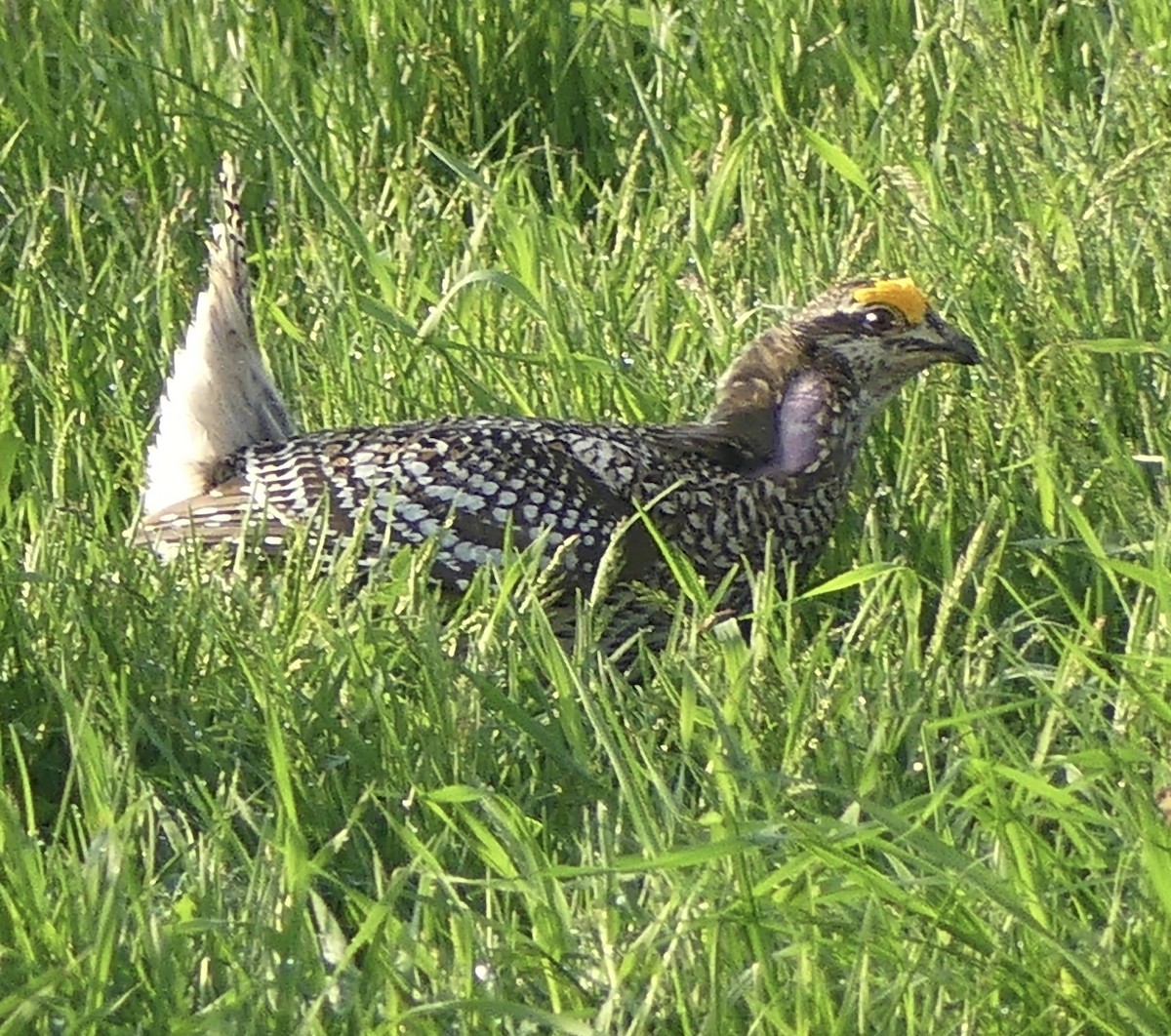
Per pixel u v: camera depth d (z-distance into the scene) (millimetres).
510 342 19781
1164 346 17312
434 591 16188
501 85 23594
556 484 17172
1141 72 21297
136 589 15203
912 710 14094
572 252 20453
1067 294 18688
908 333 18047
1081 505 17391
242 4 23672
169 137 22625
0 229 21641
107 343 19172
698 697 14336
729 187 21438
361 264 20938
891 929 12203
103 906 11797
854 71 22453
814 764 13852
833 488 18094
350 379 18938
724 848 11953
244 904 12484
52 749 14961
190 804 14234
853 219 20281
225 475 17516
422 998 11883
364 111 23062
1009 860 12648
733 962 12117
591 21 23453
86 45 23484
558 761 13992
